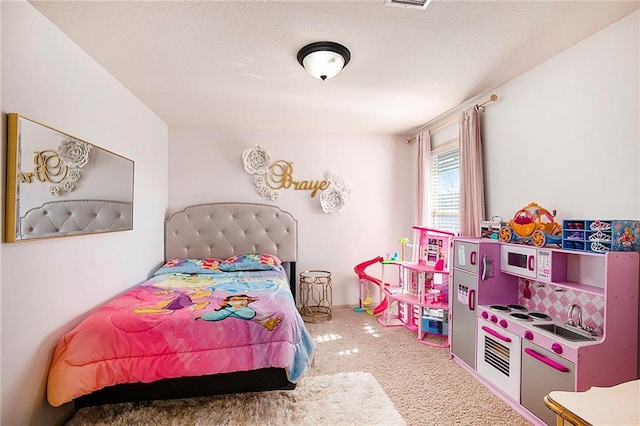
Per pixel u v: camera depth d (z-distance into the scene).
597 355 1.83
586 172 2.16
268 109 3.60
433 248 3.80
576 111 2.23
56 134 1.94
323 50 2.18
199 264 3.80
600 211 2.08
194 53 2.33
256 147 4.37
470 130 3.19
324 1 1.75
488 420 2.09
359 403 2.23
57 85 1.99
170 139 4.25
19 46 1.69
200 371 2.06
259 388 2.26
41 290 1.85
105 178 2.51
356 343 3.33
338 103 3.42
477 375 2.62
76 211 2.14
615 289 1.85
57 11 1.83
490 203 3.09
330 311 4.32
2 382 1.59
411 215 4.78
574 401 1.06
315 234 4.55
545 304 2.48
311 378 2.57
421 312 3.43
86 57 2.31
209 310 2.31
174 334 2.10
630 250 1.88
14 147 1.61
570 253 2.24
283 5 1.78
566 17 1.91
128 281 3.02
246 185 4.40
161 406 2.18
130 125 3.07
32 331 1.78
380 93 3.13
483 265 2.66
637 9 1.85
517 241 2.62
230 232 4.25
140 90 3.02
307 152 4.53
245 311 2.31
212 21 1.94
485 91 3.08
